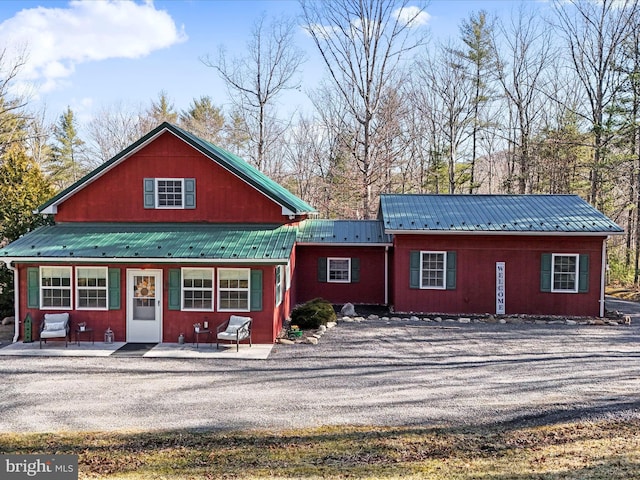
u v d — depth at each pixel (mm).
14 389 11297
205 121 52719
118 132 53625
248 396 10852
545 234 18938
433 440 8469
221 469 7457
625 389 11094
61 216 17609
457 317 19438
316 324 17484
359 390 11219
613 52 31859
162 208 17531
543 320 18906
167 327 15656
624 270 31969
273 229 17125
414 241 19953
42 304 15727
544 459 7582
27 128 44281
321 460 7750
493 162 48656
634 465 7223
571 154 34406
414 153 44469
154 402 10469
